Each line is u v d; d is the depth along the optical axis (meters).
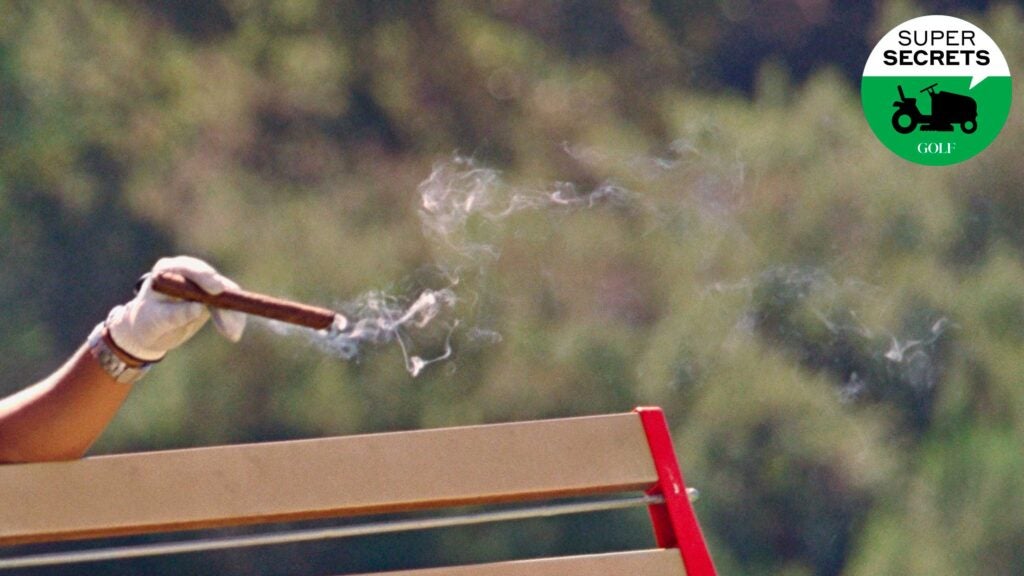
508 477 6.89
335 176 31.38
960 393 29.67
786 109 33.03
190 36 32.75
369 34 33.62
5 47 30.97
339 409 26.39
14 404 6.69
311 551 27.58
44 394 6.63
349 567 27.66
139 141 30.72
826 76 33.44
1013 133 31.28
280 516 6.73
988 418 29.80
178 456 6.72
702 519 27.70
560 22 36.16
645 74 36.09
